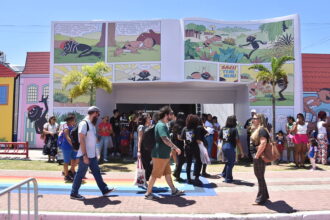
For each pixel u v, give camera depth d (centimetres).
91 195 657
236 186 758
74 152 797
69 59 1300
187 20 1256
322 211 553
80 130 612
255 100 1318
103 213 532
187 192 689
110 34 1295
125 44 1290
